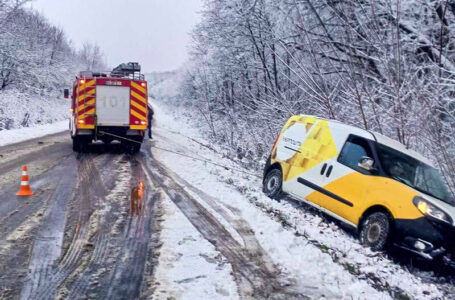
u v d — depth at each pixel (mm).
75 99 16516
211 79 27672
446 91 10406
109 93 16078
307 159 9305
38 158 14000
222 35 22172
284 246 6578
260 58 20406
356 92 10977
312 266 5859
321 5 14453
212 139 24609
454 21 12875
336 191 8227
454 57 12000
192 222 7512
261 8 18781
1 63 35188
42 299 4445
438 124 9453
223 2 20781
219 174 12883
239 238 6824
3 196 8641
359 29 12984
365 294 5129
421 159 8250
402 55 11203
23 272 5074
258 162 16172
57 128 28062
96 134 15945
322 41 13391
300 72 13578
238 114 21266
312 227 7789
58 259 5531
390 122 11234
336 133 8992
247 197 9750
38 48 46219
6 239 6145
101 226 7000
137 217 7629
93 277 5051
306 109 14852
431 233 6586
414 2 12859
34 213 7531
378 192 7426
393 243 6965
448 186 8672
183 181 11289
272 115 16000
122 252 5898
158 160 15047
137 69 16859
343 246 6859
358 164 7922
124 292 4707
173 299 4598
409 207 6891
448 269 6906
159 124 38844
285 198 10477
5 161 12969
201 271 5402
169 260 5703
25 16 42688
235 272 5484
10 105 31922
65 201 8508
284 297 4898
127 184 10492
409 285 5715
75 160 14031
